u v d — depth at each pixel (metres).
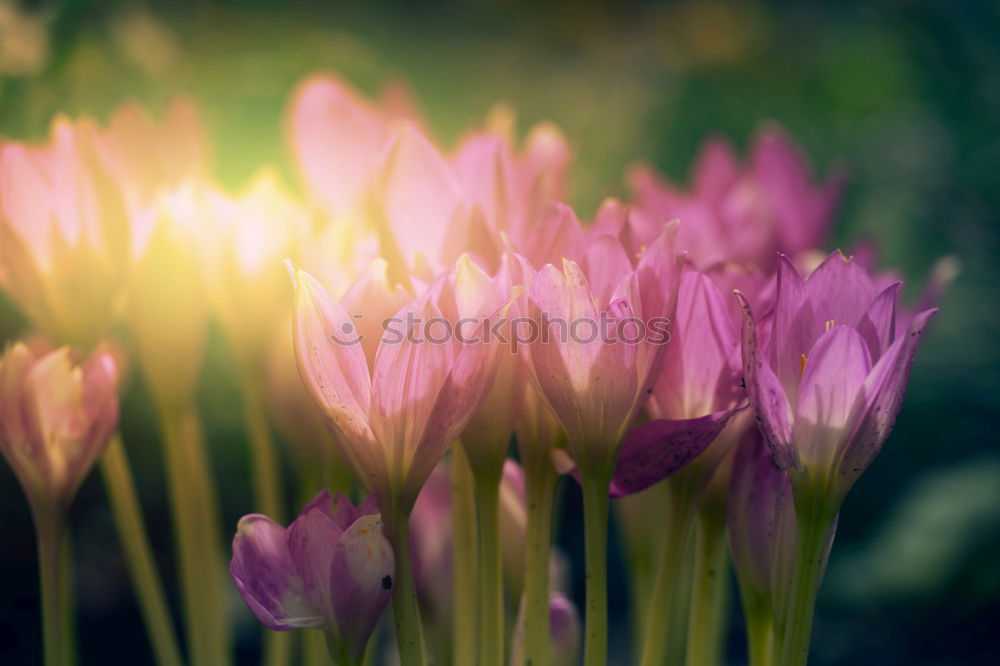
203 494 0.81
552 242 0.72
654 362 0.70
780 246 0.86
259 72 1.90
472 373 0.69
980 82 3.36
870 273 0.87
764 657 0.74
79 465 0.75
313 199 0.82
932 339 2.99
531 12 4.34
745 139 3.80
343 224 0.76
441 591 0.81
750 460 0.73
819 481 0.70
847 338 0.68
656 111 3.95
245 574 0.69
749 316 0.68
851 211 3.20
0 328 1.51
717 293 0.71
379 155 0.75
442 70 3.67
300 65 1.98
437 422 0.69
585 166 3.29
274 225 0.77
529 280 0.70
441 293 0.69
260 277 0.77
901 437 3.00
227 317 0.79
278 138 1.78
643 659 0.74
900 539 2.72
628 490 0.72
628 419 0.70
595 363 0.69
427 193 0.75
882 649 2.54
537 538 0.73
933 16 3.60
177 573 2.34
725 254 0.85
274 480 0.81
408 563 0.70
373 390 0.69
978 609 2.61
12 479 2.13
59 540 0.76
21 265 0.76
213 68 1.88
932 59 3.59
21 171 0.76
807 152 3.63
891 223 3.07
